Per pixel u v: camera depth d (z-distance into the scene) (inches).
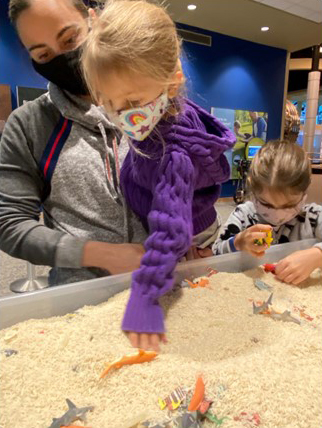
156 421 14.5
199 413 14.8
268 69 216.1
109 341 19.2
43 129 28.0
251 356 18.7
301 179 32.6
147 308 18.8
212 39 188.1
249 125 210.2
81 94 28.3
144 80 17.3
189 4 150.3
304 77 298.0
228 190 204.7
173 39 18.4
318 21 169.9
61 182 28.1
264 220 38.3
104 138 28.8
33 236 25.3
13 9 24.6
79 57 24.6
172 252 18.2
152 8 18.4
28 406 15.3
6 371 16.9
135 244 26.2
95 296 23.6
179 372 17.0
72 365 17.5
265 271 30.4
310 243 36.1
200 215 27.5
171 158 19.7
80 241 25.5
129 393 16.1
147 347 18.3
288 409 15.2
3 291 76.3
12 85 137.9
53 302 22.1
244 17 165.8
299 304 25.7
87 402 15.6
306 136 218.5
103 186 28.6
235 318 22.7
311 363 18.7
